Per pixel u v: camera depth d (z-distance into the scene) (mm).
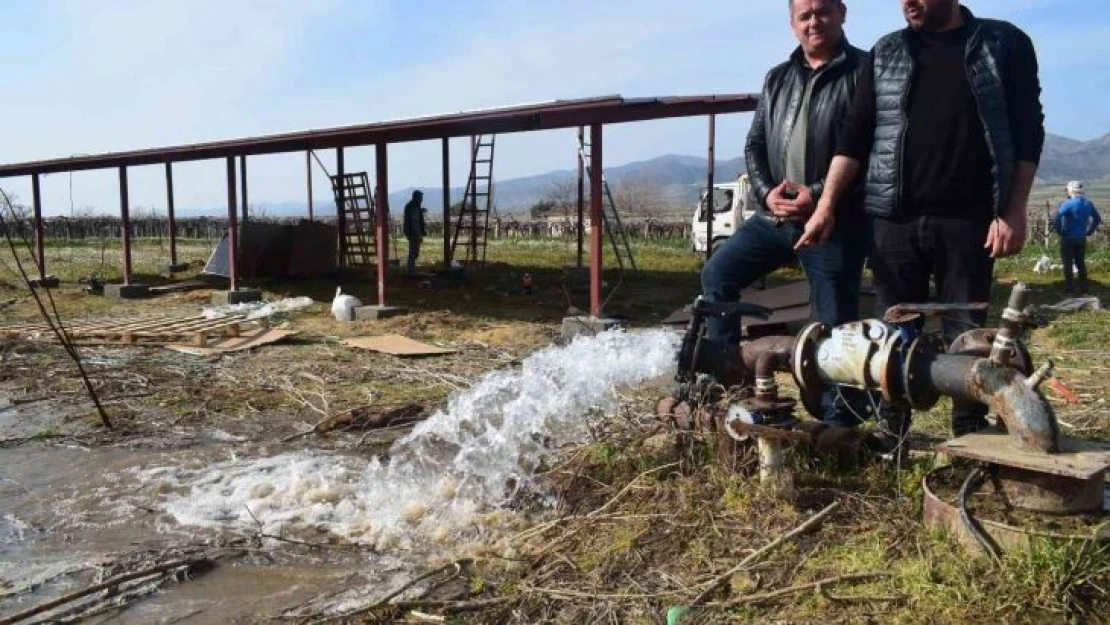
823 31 3859
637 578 3066
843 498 3471
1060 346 8375
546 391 5203
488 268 18344
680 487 3697
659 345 5312
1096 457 2807
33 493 4754
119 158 15125
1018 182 3299
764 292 9836
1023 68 3307
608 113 10070
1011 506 2951
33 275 18547
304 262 16391
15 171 17094
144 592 3445
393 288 15094
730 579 2934
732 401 3836
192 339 9641
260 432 5973
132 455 5484
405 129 11234
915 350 3145
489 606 3047
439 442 5258
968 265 3469
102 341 9828
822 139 3891
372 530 3938
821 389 3490
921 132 3428
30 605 3379
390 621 3023
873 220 3680
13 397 7121
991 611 2520
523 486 4191
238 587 3463
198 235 39719
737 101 12516
